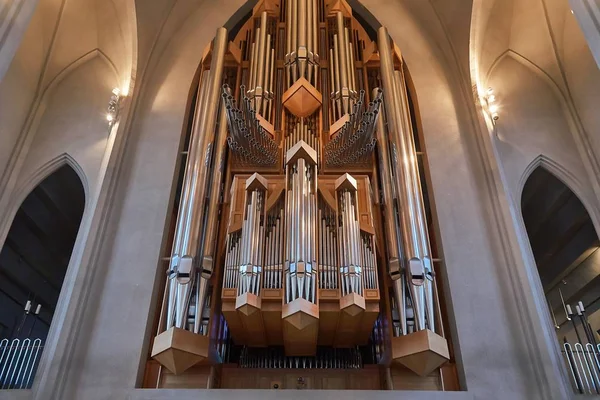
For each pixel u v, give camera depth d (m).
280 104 9.65
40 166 8.64
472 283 7.41
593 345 7.64
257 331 7.12
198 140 8.20
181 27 10.31
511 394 6.51
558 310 12.02
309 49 9.91
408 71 9.99
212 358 6.94
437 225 8.06
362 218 7.59
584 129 8.98
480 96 9.19
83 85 9.53
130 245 7.67
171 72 9.74
